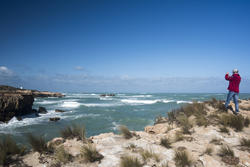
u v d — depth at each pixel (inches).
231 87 281.7
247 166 129.3
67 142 182.4
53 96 2556.6
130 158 133.3
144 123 591.2
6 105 669.9
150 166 129.2
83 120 655.8
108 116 743.1
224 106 313.0
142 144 183.3
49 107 1155.9
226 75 288.0
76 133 210.2
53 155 145.6
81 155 146.1
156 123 351.9
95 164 134.3
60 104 1369.3
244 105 357.7
